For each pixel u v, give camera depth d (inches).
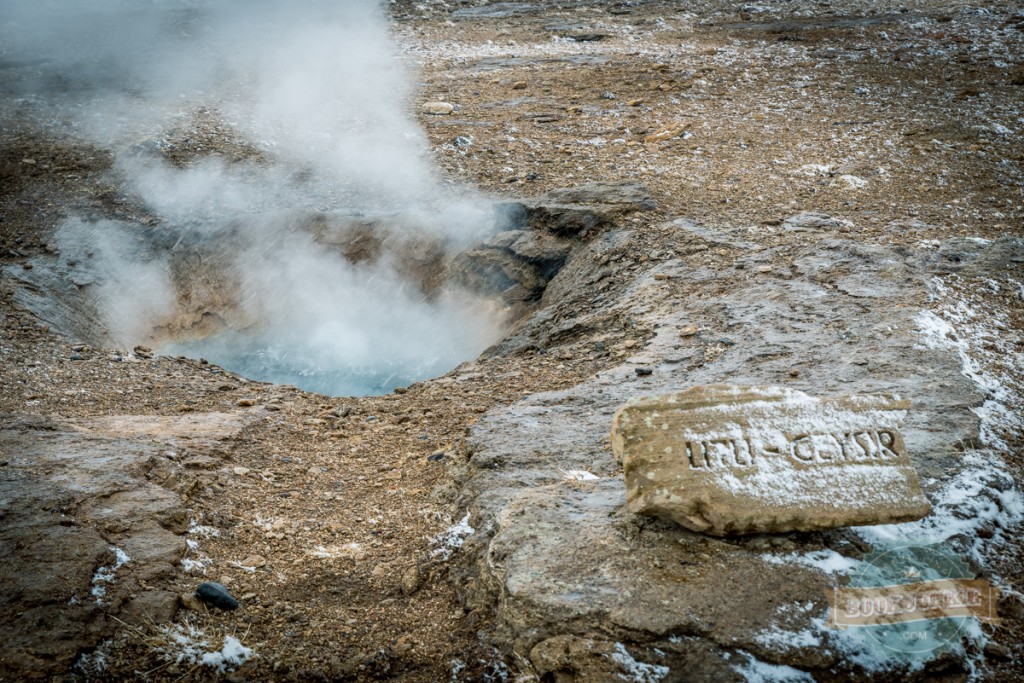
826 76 626.2
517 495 208.8
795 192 437.4
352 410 298.8
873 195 426.6
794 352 276.8
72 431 252.2
